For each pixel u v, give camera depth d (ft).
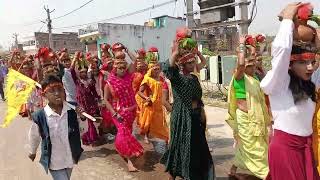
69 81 24.95
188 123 15.94
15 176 21.36
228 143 25.13
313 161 10.43
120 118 20.77
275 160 10.66
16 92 15.17
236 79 16.92
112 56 25.75
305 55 9.91
